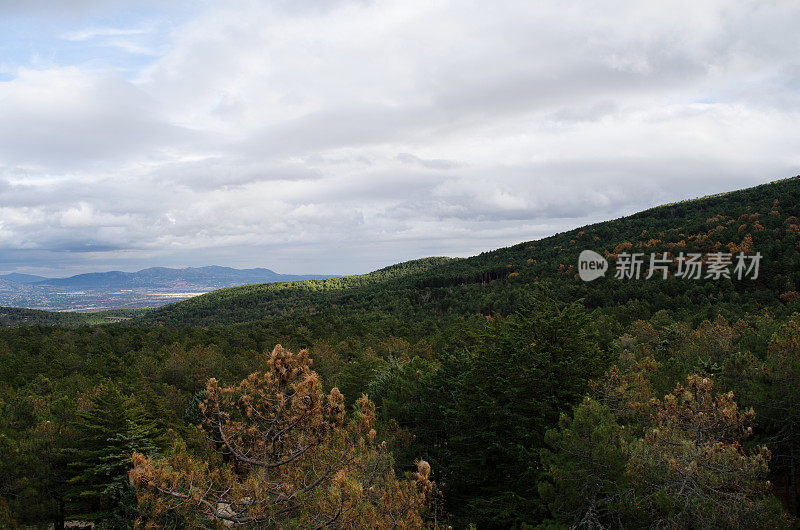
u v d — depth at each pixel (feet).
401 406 97.71
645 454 48.70
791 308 219.82
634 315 258.37
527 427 69.97
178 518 30.09
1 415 110.83
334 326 358.43
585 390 72.79
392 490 34.32
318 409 34.24
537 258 610.24
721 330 142.61
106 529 72.08
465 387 82.84
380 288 652.48
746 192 583.99
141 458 28.71
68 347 254.88
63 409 109.40
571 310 79.46
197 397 123.24
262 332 330.75
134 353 246.68
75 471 83.87
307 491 31.55
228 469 34.06
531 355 75.41
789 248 325.21
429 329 314.55
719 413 50.31
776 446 69.26
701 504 43.73
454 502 77.46
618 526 47.03
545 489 51.21
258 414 34.42
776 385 68.39
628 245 458.09
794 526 43.65
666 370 94.12
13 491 79.30
